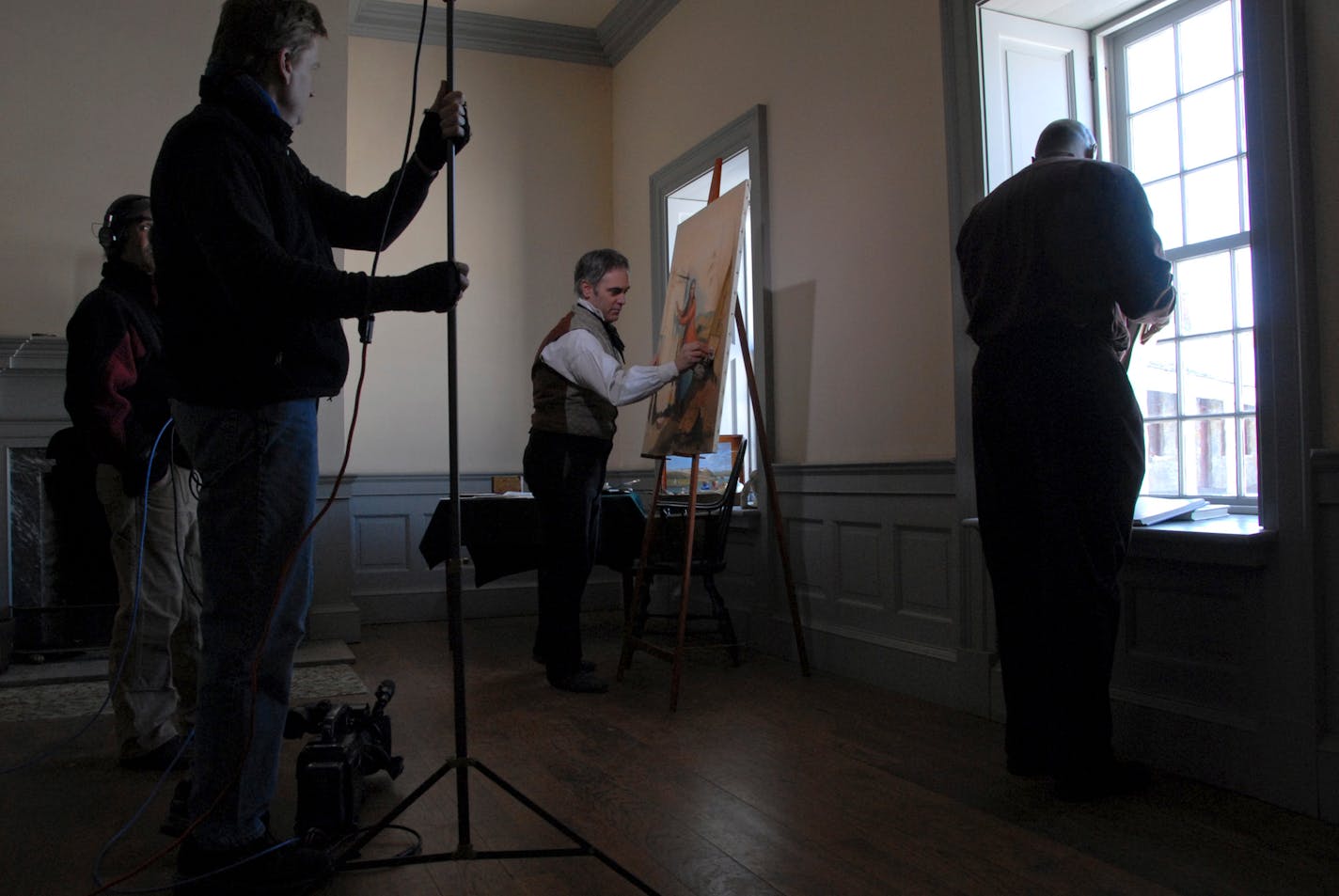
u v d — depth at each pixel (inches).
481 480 246.8
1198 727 105.2
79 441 113.5
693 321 159.6
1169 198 130.3
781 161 183.5
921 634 147.9
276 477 74.4
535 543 183.9
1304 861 83.0
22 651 183.0
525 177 255.4
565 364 149.6
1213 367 124.1
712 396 147.5
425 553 183.6
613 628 223.0
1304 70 94.6
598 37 259.3
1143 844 87.4
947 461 139.6
